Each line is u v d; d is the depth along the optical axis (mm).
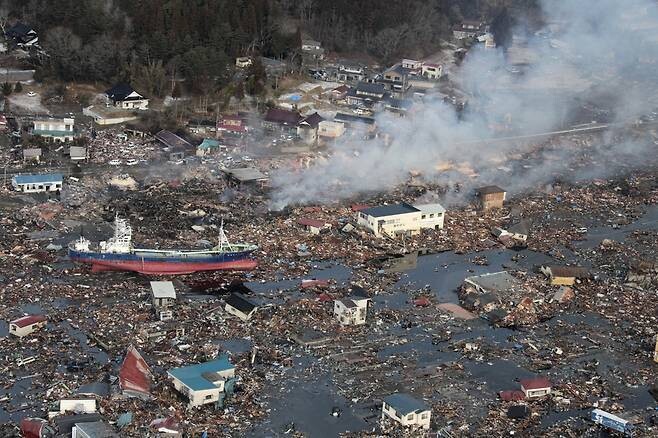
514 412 88625
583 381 95812
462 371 96875
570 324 108938
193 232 127750
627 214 148875
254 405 87938
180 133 164250
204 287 113000
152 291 106562
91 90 179000
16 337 96812
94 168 148250
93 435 78250
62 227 126188
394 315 108500
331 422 86250
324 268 120625
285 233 129750
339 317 105938
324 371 95312
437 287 117688
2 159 147875
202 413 85750
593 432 86438
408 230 134375
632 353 102500
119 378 89312
